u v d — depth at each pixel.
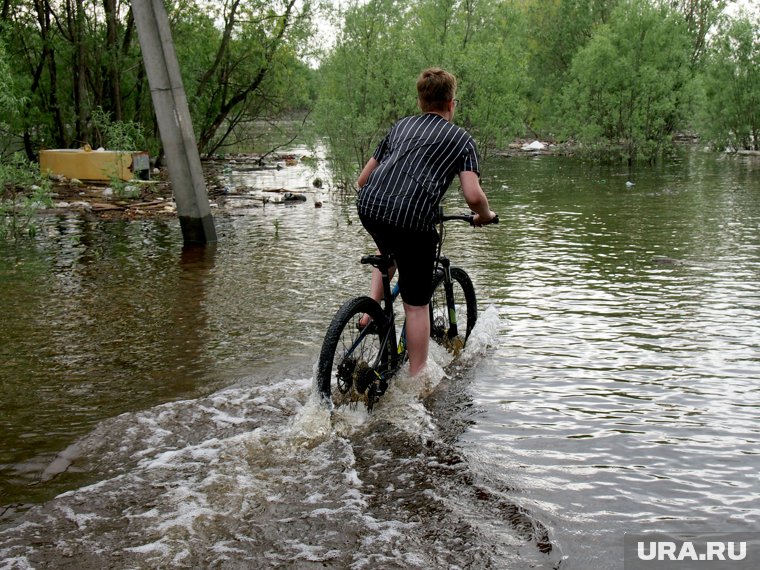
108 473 3.46
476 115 16.66
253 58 21.77
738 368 4.77
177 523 2.97
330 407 3.89
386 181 4.04
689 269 7.71
